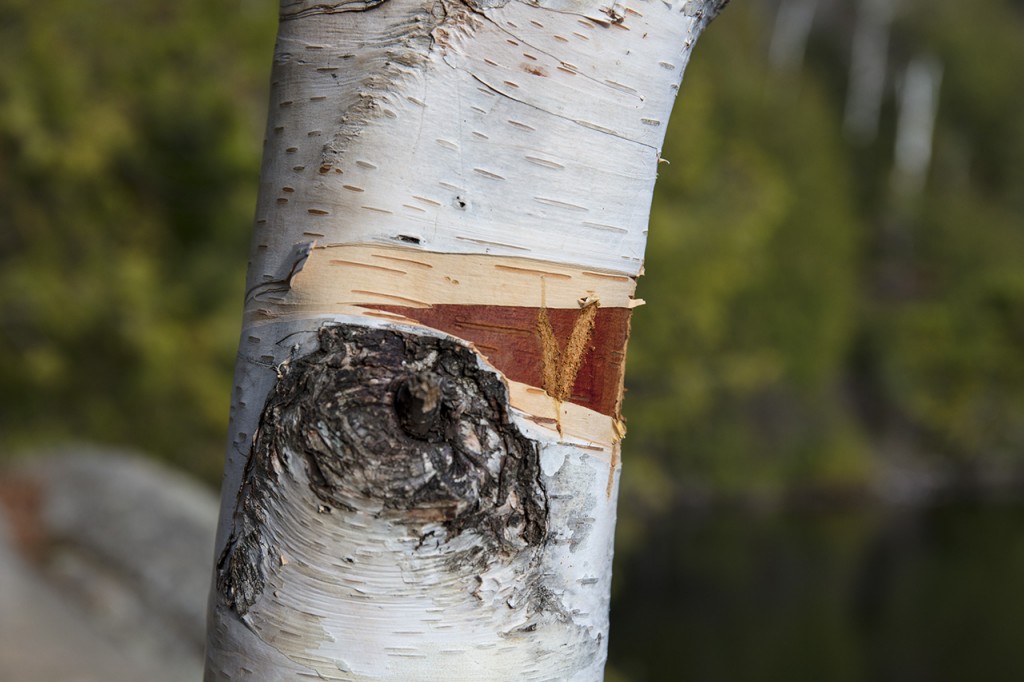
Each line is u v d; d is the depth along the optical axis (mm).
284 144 1122
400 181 1077
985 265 31875
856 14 38500
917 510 21547
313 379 1071
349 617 1076
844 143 34875
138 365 11094
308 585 1079
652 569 15164
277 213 1123
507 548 1101
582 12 1088
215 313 11633
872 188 35406
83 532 7109
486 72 1077
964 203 34719
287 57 1124
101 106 10938
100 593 6090
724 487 21297
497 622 1101
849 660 11203
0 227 11016
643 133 1138
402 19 1077
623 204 1136
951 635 12141
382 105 1072
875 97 36625
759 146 24422
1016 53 39594
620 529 14289
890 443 26984
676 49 1146
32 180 11125
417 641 1080
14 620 5555
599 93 1104
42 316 10742
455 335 1093
